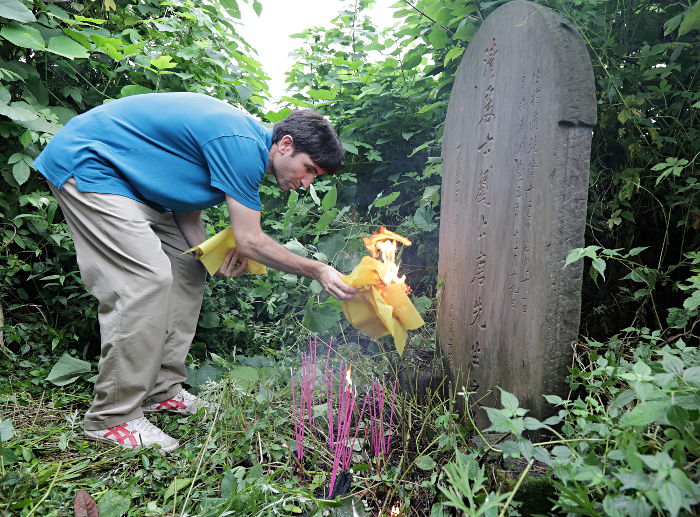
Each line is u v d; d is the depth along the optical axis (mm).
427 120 3533
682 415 933
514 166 1819
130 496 1532
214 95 3322
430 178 3547
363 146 3709
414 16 3012
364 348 3025
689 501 834
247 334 2984
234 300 3158
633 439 1089
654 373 1255
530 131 1725
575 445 1234
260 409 2080
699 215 1999
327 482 1697
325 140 2053
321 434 2035
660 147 2129
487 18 2025
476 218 2082
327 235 3281
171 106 2004
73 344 2777
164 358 2271
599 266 1396
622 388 1532
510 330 1824
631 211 2238
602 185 2281
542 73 1660
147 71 2951
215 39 3387
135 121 1989
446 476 1426
